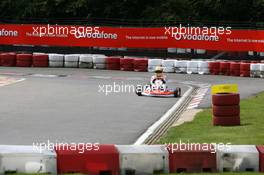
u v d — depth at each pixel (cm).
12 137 2839
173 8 9331
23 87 4981
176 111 3778
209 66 6444
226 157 2098
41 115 3547
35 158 1975
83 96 4475
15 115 3531
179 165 2080
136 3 9562
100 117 3509
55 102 4122
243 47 6838
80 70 6681
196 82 5609
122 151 2055
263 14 9275
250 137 2717
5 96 4397
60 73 6288
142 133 2988
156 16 9244
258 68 6175
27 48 7744
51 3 9500
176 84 5416
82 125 3216
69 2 9538
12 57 6981
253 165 2103
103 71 6612
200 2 9338
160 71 4572
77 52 7631
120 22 8975
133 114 3644
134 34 7250
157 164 2062
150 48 7212
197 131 2930
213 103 3109
